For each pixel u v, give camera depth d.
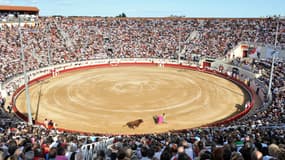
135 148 11.94
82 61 55.31
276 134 14.23
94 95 37.38
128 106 33.09
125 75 49.28
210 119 29.06
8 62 45.53
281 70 41.12
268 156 6.89
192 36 65.12
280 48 49.59
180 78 47.22
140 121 27.06
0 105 30.86
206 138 14.97
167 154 6.92
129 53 61.19
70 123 27.95
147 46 63.44
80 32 64.94
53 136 16.00
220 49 58.28
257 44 54.38
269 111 25.44
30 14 73.94
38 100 35.25
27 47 52.16
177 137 15.33
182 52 60.59
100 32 66.81
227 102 34.62
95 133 23.56
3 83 38.03
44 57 52.00
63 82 44.12
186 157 5.68
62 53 55.75
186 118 29.39
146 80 45.56
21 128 18.84
